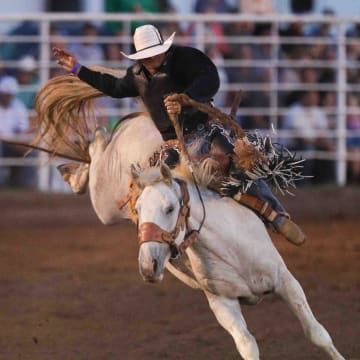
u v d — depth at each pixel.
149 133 21.98
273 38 44.53
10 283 28.36
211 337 22.55
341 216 39.12
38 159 45.12
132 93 20.92
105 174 23.16
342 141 45.59
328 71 45.69
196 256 18.23
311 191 44.19
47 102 23.92
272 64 44.72
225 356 21.05
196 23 44.44
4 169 46.09
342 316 24.09
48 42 43.84
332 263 30.61
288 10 48.75
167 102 18.33
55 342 22.50
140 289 27.41
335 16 44.69
